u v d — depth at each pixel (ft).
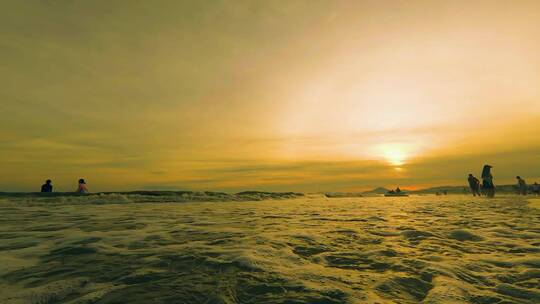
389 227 16.33
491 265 8.38
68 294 6.49
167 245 11.68
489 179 52.39
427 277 7.40
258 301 5.96
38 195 44.50
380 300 5.99
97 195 45.65
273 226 17.38
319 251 10.47
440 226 16.17
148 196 49.70
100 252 10.48
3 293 6.59
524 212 23.56
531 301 5.84
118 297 6.29
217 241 12.50
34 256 9.91
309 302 5.90
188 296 6.27
